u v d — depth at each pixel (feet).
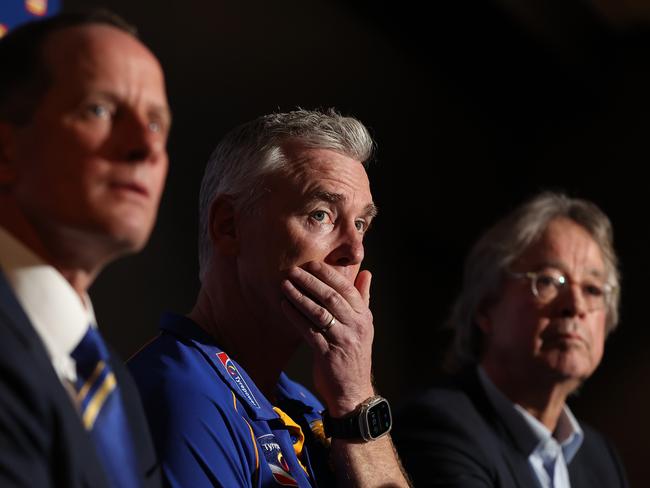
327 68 28.86
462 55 34.30
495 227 16.66
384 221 31.24
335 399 10.98
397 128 31.86
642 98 36.91
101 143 6.49
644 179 36.45
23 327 6.15
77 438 6.14
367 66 30.66
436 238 33.55
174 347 10.24
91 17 6.87
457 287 34.24
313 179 10.79
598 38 36.99
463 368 16.46
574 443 16.16
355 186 11.02
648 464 33.99
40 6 16.34
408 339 32.01
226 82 24.90
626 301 35.37
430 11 31.83
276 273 10.69
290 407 11.44
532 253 15.93
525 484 14.71
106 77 6.57
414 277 32.53
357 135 11.30
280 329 10.91
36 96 6.49
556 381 15.57
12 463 5.76
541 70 36.11
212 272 11.09
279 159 10.89
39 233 6.64
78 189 6.40
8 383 5.87
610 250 16.56
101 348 7.00
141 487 6.98
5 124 6.53
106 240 6.55
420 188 32.83
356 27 30.27
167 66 23.06
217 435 9.52
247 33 25.81
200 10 24.21
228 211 11.03
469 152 35.55
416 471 14.05
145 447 7.43
